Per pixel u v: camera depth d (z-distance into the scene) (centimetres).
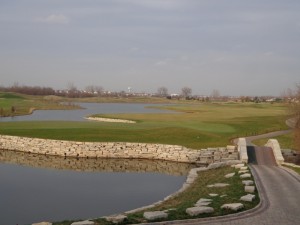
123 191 2517
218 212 1589
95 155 4100
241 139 3938
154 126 5441
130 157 4094
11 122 5834
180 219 1488
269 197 1911
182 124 6016
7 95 16488
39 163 3666
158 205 1947
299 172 2764
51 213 1978
